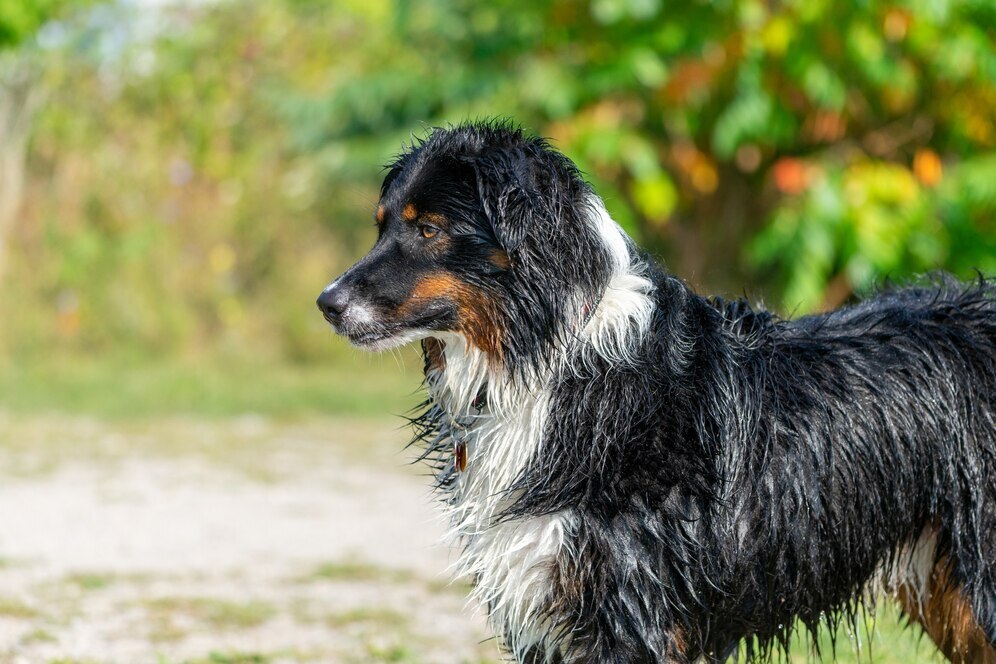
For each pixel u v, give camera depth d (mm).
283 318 16375
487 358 4234
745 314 4465
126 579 7086
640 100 11438
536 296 4090
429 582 7207
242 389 14414
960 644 4438
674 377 4094
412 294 4266
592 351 4086
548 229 4082
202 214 16547
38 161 16484
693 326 4238
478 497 4273
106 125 16734
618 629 3969
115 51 16844
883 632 5914
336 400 13859
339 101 13406
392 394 14445
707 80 10719
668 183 11227
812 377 4281
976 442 4293
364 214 15867
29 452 11016
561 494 4008
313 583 7141
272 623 6359
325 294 4312
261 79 16828
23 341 15523
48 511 8766
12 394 13750
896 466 4254
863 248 10414
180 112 16953
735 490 4113
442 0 12281
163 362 15805
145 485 9750
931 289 4785
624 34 11000
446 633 6254
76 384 14336
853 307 4703
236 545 7969
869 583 4531
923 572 4469
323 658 5812
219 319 16375
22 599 6582
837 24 10266
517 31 11797
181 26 17172
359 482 10039
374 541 8156
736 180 11883
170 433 12219
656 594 3986
